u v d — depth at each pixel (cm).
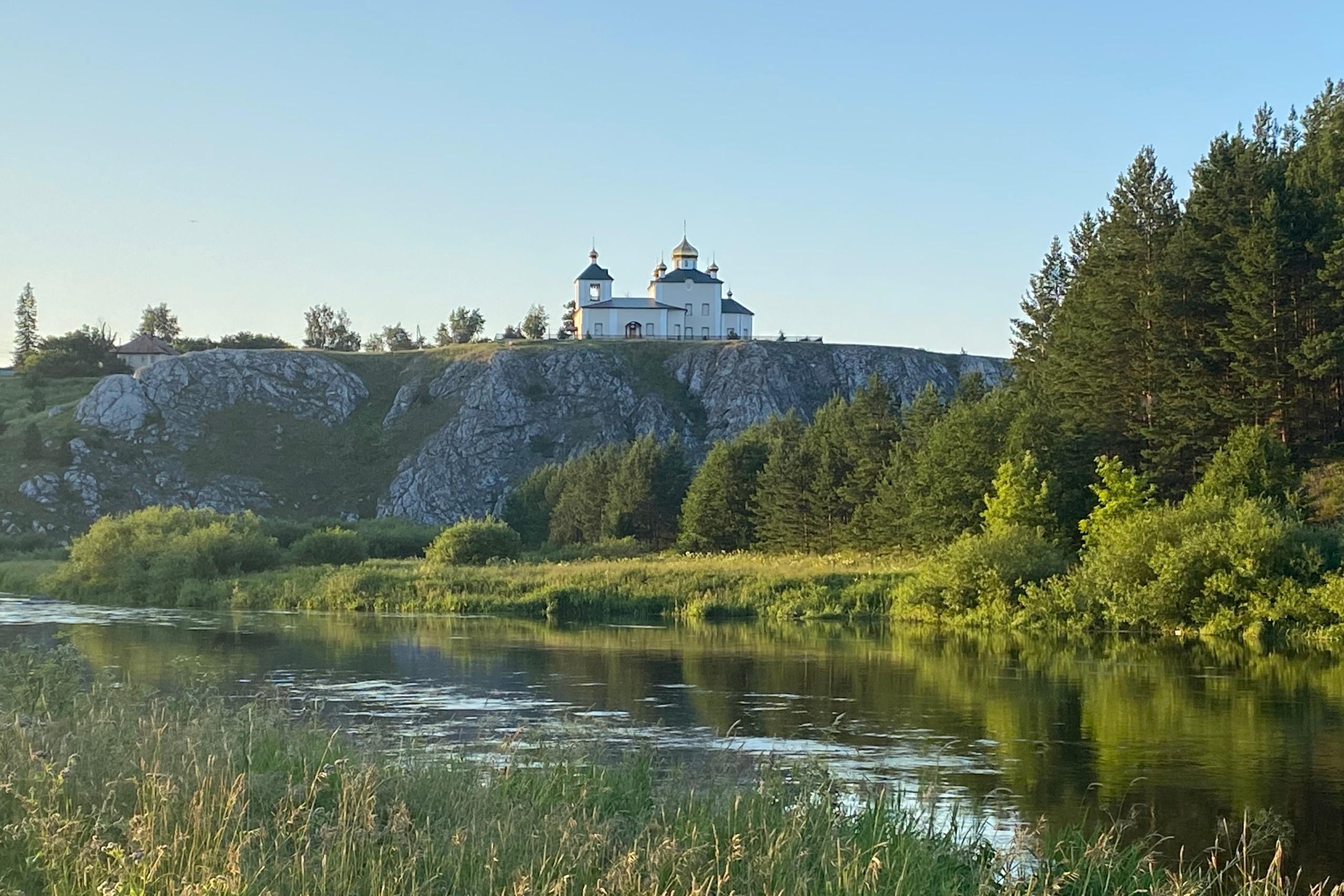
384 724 2556
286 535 9738
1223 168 6894
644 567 6862
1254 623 4453
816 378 19012
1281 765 2219
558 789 1488
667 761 2138
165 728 1476
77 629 4884
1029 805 1906
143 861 988
